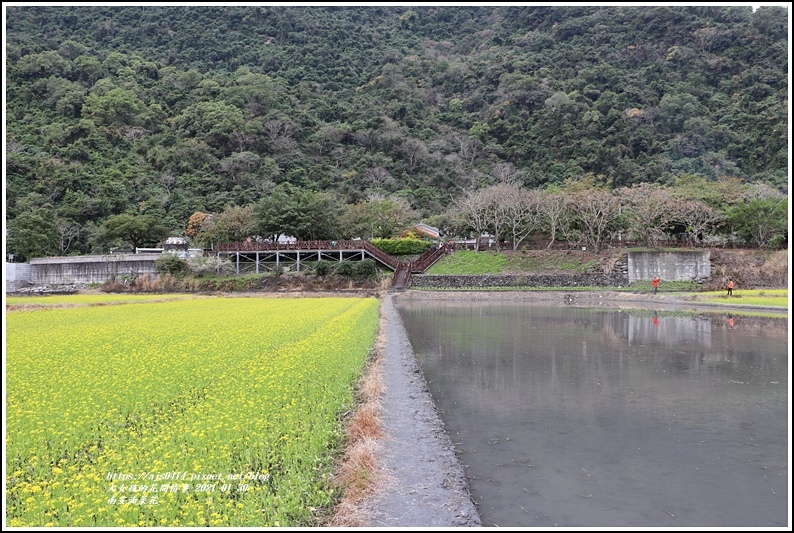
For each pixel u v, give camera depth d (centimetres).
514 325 3033
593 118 11706
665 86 12362
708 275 5716
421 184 10919
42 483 764
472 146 12131
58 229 7294
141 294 5659
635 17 14888
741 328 2855
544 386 1576
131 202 8712
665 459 1023
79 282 6456
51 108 10688
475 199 6812
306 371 1445
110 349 1836
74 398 1180
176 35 15438
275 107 12050
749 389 1534
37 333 2280
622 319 3347
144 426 1020
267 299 4816
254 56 15088
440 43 17475
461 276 5900
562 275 5822
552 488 898
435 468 952
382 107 13300
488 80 14375
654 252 5788
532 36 15850
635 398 1441
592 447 1084
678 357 2019
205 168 9806
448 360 1973
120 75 12169
